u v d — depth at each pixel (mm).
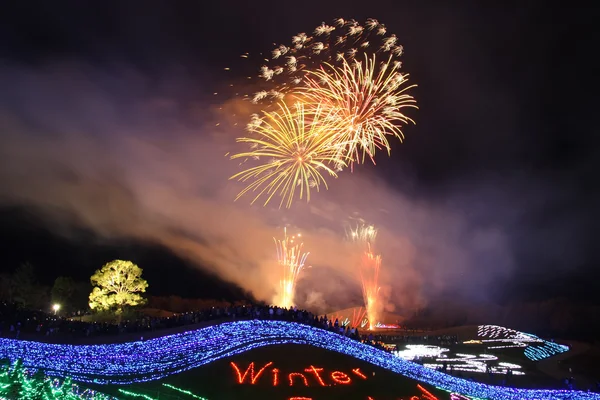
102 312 85125
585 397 49094
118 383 35781
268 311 51375
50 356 38875
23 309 54500
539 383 56094
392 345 81250
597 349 88938
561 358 78938
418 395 40000
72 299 102688
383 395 38656
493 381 52156
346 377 40469
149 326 49469
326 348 44938
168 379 37406
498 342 95875
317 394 37031
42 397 24938
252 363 40875
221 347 43031
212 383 37438
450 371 53812
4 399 23781
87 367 37750
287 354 43000
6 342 40750
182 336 45156
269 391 36719
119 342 44438
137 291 89375
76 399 27031
